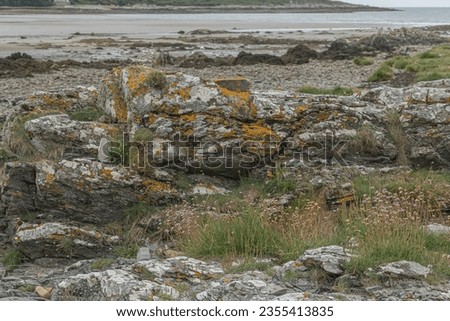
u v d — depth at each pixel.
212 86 11.52
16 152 11.36
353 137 11.74
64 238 10.19
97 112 12.23
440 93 12.38
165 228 10.42
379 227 8.79
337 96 12.54
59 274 9.48
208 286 7.78
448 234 9.20
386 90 12.82
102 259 9.88
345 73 32.72
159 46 58.84
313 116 11.81
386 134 12.03
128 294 7.41
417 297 7.20
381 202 10.00
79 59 43.62
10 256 10.24
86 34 82.25
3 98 24.50
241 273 8.16
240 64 39.06
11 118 12.45
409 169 11.73
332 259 7.91
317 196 10.84
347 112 11.96
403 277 7.55
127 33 86.69
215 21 150.12
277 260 8.69
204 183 11.24
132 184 10.80
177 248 9.77
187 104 11.35
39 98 12.55
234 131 11.38
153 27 108.88
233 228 9.19
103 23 124.44
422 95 12.41
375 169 11.53
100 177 10.72
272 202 10.66
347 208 10.53
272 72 34.22
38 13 186.62
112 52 50.59
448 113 12.11
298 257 8.45
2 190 10.90
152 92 11.41
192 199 10.90
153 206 10.82
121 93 11.98
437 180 11.25
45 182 10.68
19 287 8.66
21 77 31.94
